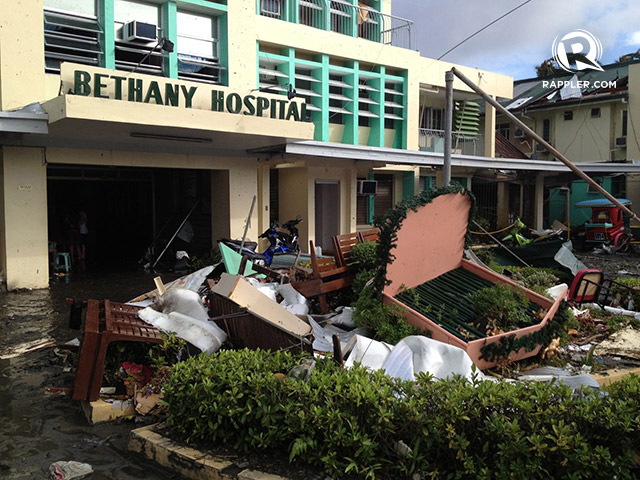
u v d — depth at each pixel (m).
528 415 3.62
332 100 17.72
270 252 13.07
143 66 12.62
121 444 4.54
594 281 8.80
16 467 4.14
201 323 5.73
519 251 12.95
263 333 5.73
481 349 5.69
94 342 4.95
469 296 6.83
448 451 3.66
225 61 13.80
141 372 5.30
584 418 3.56
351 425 3.73
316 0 17.11
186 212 16.17
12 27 10.51
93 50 11.73
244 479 3.71
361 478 3.68
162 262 15.35
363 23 18.88
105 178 15.76
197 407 4.22
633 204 25.53
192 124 10.84
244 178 14.80
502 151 25.66
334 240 8.52
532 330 6.14
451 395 3.77
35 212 11.42
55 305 9.91
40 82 10.88
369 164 17.44
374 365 5.15
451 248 7.68
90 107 9.57
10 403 5.36
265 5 16.09
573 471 3.38
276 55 15.66
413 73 19.23
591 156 26.42
